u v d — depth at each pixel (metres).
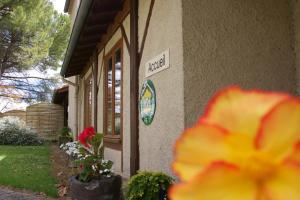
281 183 0.48
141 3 5.97
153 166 5.21
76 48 10.22
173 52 4.57
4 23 23.50
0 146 18.02
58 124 24.72
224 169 0.49
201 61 4.35
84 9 6.94
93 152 5.71
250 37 4.57
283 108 0.49
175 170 0.52
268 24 4.65
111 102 8.52
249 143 0.50
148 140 5.46
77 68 14.47
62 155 13.30
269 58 4.61
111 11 7.45
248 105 0.51
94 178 5.41
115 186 5.32
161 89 4.95
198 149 0.52
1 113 28.84
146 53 5.63
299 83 4.62
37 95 30.72
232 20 4.51
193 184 0.48
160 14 5.05
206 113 0.53
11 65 26.17
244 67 4.50
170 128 4.61
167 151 4.70
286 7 4.75
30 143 19.69
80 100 16.14
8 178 8.07
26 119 24.55
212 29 4.42
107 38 8.85
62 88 22.27
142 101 5.75
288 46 4.69
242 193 0.48
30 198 6.51
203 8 4.42
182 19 4.33
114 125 8.16
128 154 6.76
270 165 0.49
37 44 24.69
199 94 4.30
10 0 24.05
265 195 0.48
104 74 9.39
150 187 3.79
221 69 4.41
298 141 0.49
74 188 5.33
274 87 4.60
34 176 8.43
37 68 28.34
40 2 24.88
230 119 0.51
